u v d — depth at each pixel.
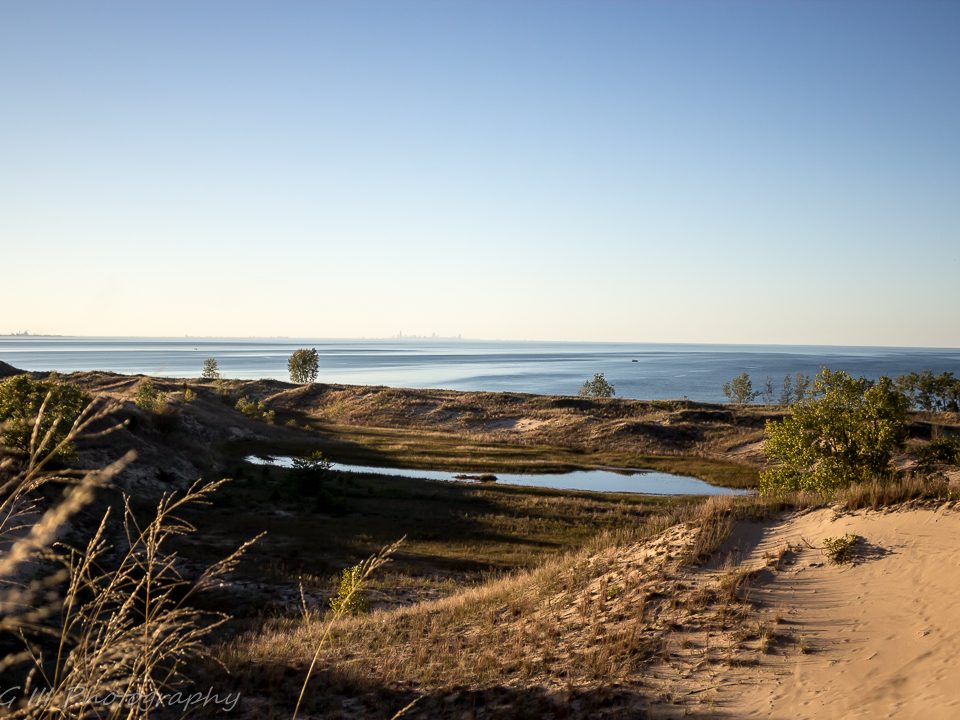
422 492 43.41
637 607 13.84
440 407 96.88
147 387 66.62
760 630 11.79
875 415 27.02
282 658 13.24
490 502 41.28
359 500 39.78
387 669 12.45
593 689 10.40
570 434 81.44
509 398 99.69
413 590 22.69
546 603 16.12
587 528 35.12
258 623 17.70
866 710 8.62
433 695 11.05
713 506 19.48
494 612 16.36
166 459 40.62
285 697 11.05
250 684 11.62
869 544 14.43
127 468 35.44
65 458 22.14
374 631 15.66
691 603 13.45
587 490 52.53
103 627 3.06
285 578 22.80
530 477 58.91
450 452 68.44
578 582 17.06
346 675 12.15
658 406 90.56
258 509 34.94
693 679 10.47
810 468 27.91
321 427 85.19
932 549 13.32
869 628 11.20
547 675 11.39
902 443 26.83
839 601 12.55
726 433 76.88
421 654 13.20
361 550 28.11
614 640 12.46
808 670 10.18
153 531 3.37
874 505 16.19
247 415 80.44
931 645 9.94
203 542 26.67
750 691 9.81
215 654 13.25
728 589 13.76
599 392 162.38
